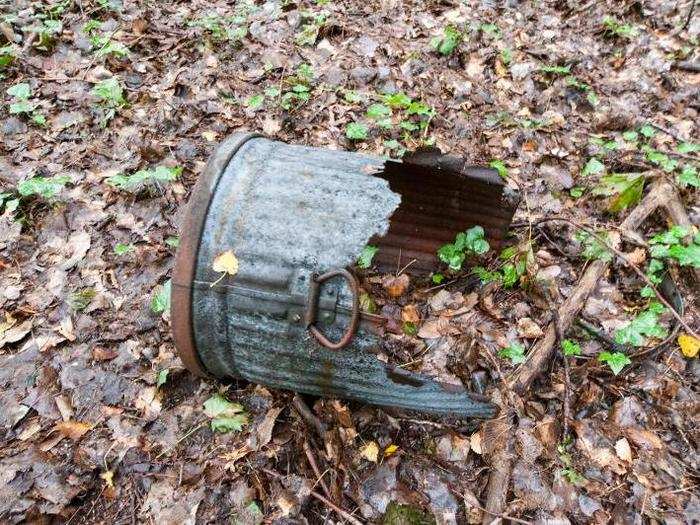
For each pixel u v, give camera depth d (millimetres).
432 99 1925
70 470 1059
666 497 1046
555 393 1189
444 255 1412
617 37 2209
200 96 1862
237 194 977
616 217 1567
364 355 965
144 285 1375
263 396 1166
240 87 1911
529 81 2021
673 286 1354
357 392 1042
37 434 1110
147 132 1733
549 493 1035
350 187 985
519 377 1177
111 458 1080
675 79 2025
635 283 1401
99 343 1259
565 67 2072
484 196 1357
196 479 1053
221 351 1030
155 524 999
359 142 1761
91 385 1186
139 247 1455
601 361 1241
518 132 1812
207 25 2119
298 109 1848
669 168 1656
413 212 1442
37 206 1523
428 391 994
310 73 1957
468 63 2080
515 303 1360
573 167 1729
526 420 1123
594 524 1013
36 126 1739
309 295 920
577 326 1307
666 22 2242
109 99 1783
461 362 1231
